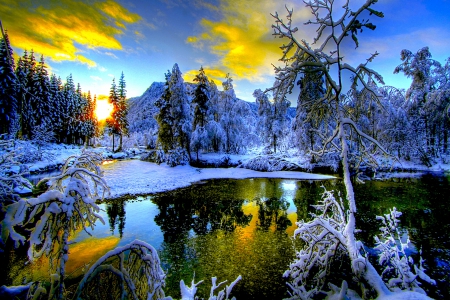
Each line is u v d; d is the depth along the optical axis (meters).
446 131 31.59
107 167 29.48
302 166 29.47
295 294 5.96
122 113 55.59
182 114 33.09
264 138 39.72
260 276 7.03
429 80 29.91
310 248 6.07
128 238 9.89
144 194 17.75
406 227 10.58
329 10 6.00
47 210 3.37
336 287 5.70
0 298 3.28
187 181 23.27
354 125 6.43
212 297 4.28
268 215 13.05
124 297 3.37
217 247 9.02
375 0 5.42
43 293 3.56
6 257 7.92
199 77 35.91
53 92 48.06
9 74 29.22
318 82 6.99
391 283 5.40
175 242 9.50
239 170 30.47
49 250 3.60
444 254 8.13
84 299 3.37
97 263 3.38
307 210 13.88
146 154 40.03
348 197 6.04
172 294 6.14
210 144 36.00
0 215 3.20
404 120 26.47
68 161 4.45
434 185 19.30
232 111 40.69
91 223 4.08
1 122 29.42
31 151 27.19
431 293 6.16
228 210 13.99
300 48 6.40
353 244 5.57
